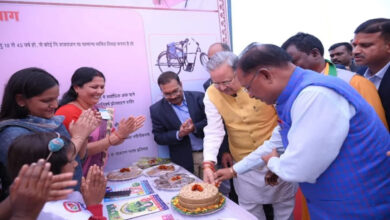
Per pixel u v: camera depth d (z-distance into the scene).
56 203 0.91
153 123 2.13
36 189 0.59
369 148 0.86
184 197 1.20
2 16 1.70
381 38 1.35
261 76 0.92
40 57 1.83
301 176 0.87
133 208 1.27
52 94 1.13
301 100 0.85
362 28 1.40
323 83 0.85
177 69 2.32
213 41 2.46
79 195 1.06
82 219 0.90
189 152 2.10
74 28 1.91
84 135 1.31
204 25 2.40
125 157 2.15
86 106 1.68
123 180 1.71
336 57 3.45
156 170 1.87
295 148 0.87
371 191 0.87
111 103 2.07
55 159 0.82
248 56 0.92
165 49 2.25
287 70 0.92
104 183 1.12
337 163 0.88
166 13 2.22
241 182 1.81
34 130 1.07
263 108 1.65
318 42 1.38
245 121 1.68
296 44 1.36
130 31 2.10
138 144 2.20
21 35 1.76
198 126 2.04
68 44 1.90
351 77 1.34
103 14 2.00
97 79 1.65
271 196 1.74
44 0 1.81
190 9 2.32
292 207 1.80
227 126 1.79
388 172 0.90
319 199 0.96
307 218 1.36
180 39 2.30
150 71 2.20
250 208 1.81
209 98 1.76
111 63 2.05
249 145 1.72
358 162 0.86
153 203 1.32
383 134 0.91
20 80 1.07
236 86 1.53
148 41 2.17
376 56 1.38
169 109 2.11
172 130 2.11
